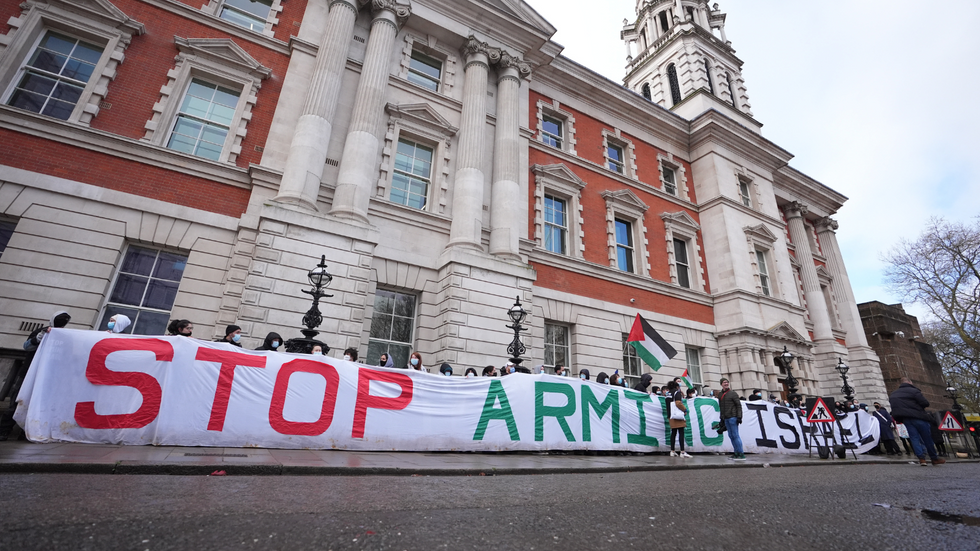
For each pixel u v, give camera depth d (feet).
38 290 31.50
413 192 49.34
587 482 18.48
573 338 54.29
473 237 46.73
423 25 54.39
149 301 35.47
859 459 37.83
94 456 15.64
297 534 8.71
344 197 41.39
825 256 95.40
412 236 45.98
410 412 25.86
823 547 9.27
